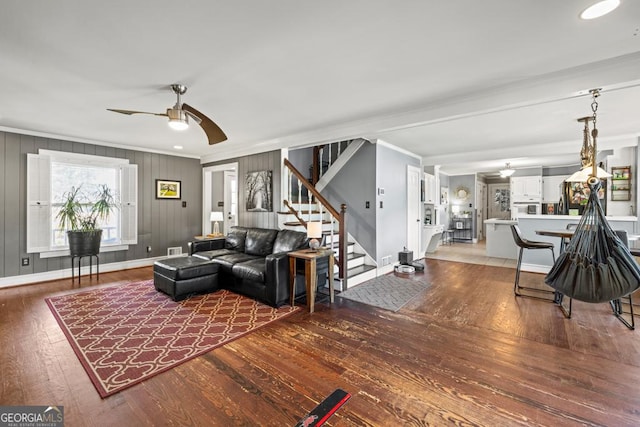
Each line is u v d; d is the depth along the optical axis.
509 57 2.22
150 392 1.87
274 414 1.68
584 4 1.61
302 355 2.32
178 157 6.17
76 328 2.80
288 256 3.50
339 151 5.52
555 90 2.54
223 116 3.66
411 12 1.69
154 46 2.05
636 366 2.14
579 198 6.71
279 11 1.68
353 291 4.02
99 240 4.67
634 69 2.22
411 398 1.82
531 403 1.76
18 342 2.51
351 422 1.62
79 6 1.62
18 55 2.16
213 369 2.12
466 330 2.78
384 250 5.08
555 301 3.49
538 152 5.36
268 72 2.46
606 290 2.29
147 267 5.57
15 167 4.30
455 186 9.61
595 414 1.66
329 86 2.75
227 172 7.18
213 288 3.93
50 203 4.58
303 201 5.87
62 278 4.70
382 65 2.35
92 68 2.37
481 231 10.14
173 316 3.10
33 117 3.68
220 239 5.16
